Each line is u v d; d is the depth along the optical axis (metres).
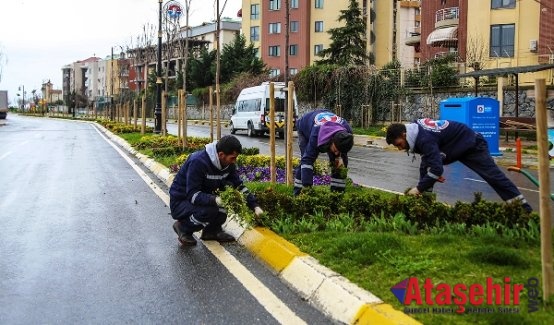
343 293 4.19
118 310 4.30
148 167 14.77
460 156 6.32
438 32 36.00
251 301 4.48
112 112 52.19
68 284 4.95
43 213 8.33
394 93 29.47
